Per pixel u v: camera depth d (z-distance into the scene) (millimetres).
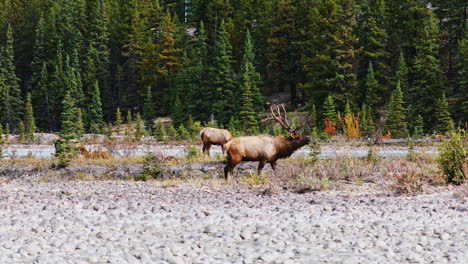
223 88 146500
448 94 124562
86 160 44031
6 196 24812
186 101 155625
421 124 96312
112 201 23062
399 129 96875
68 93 47219
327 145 71438
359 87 131250
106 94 194875
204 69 153000
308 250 13477
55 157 46812
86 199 24125
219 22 191250
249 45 152000
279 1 158750
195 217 18578
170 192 27281
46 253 12977
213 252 13289
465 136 28297
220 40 154500
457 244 14016
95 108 168500
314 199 23109
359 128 92938
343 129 93688
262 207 20812
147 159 39500
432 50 127750
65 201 22766
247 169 37719
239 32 187125
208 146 45688
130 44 195750
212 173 37531
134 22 198000
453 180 27688
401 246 13883
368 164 36688
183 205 21672
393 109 98688
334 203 21594
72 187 30672
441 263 12164
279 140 32656
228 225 17016
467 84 108125
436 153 51906
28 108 162250
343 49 128000
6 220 17766
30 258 12609
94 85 184000
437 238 14977
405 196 23844
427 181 28531
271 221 17625
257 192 26422
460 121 108500
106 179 38562
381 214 18688
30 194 26047
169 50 184625
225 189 28250
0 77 180000
